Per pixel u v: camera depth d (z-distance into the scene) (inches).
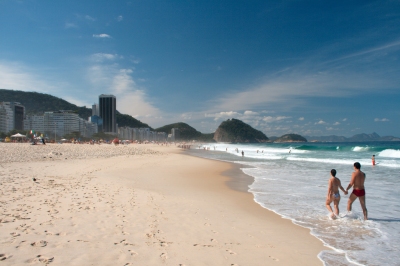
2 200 299.3
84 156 1112.8
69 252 169.9
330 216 302.5
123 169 750.5
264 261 183.9
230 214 316.5
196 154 1904.5
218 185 551.8
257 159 1330.0
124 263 159.9
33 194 340.2
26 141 2970.0
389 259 196.1
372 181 580.1
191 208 331.3
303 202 390.0
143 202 340.2
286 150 2331.4
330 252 207.9
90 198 338.3
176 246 197.9
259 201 397.7
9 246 172.4
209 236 229.1
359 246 221.5
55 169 637.3
